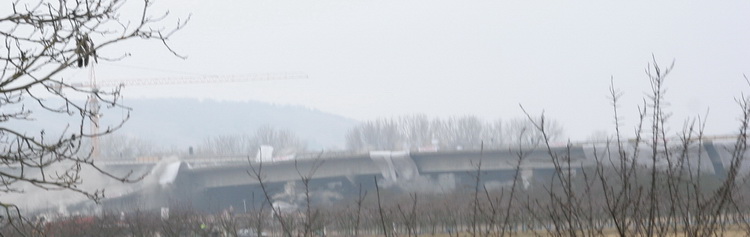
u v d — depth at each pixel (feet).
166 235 319.27
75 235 322.96
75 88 77.20
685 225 75.92
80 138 77.46
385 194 550.36
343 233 306.76
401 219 229.45
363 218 317.63
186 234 334.85
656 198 77.00
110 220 343.46
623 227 75.10
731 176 77.30
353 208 380.78
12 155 78.69
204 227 320.50
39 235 86.33
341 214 333.01
